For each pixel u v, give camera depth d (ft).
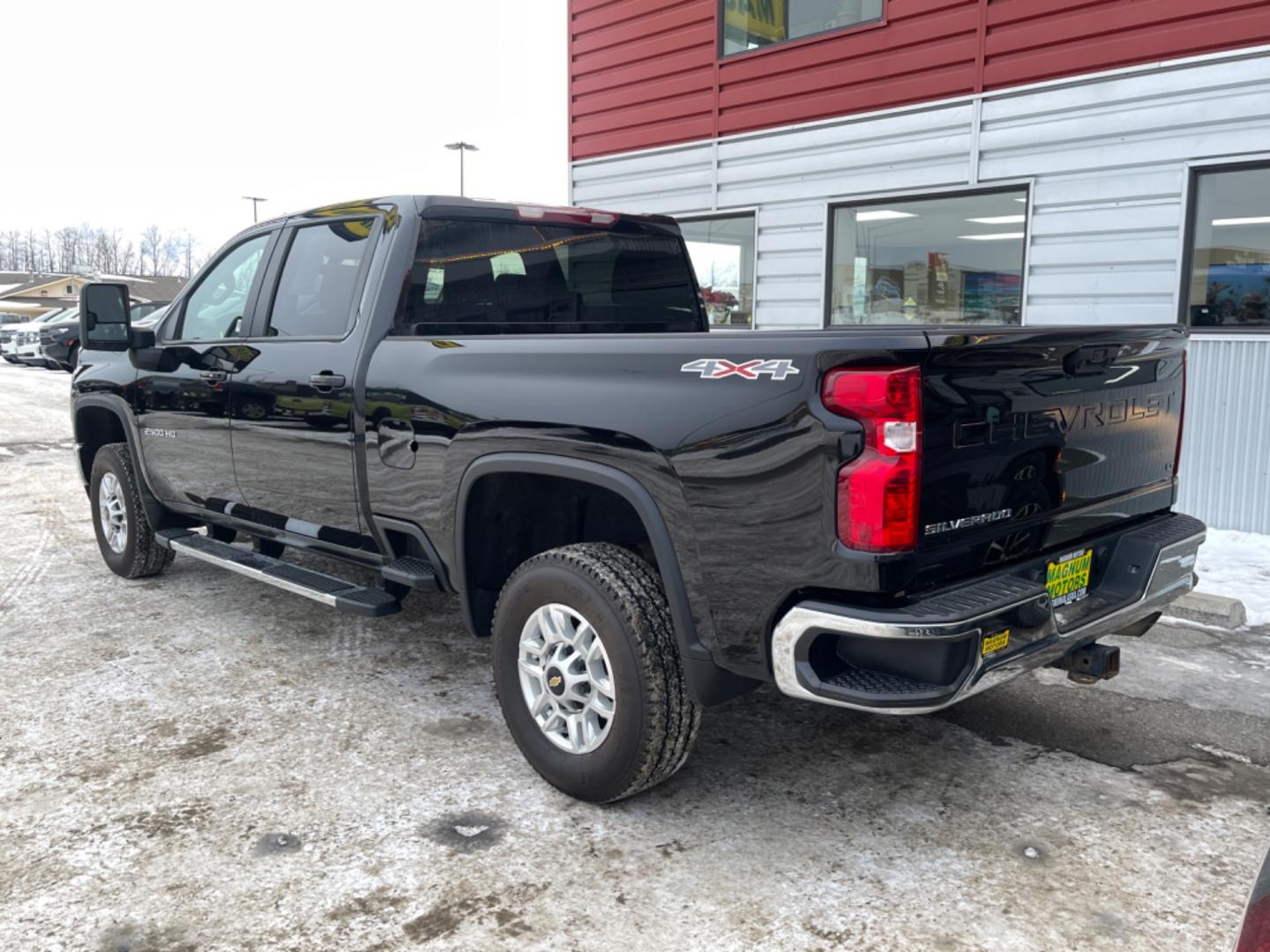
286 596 17.67
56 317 88.22
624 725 9.47
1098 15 22.34
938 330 8.11
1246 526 21.68
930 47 25.34
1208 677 13.79
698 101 30.78
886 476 7.79
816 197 28.35
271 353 13.73
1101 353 9.53
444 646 15.08
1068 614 9.52
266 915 8.32
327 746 11.55
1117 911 8.42
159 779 10.69
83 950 7.86
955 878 8.89
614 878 8.87
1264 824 9.86
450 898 8.56
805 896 8.62
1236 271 21.39
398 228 12.51
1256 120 20.42
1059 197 23.50
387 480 12.02
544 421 10.05
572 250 14.23
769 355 8.41
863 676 8.24
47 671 13.93
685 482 8.93
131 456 17.72
